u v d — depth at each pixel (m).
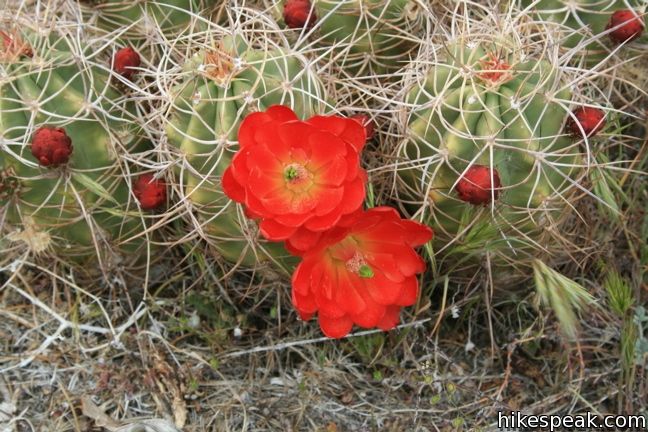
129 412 0.53
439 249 0.52
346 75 0.53
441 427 0.52
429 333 0.55
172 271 0.57
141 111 0.54
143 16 0.55
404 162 0.49
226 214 0.49
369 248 0.48
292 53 0.49
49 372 0.54
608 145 0.57
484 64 0.48
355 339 0.54
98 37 0.55
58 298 0.56
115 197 0.52
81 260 0.55
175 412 0.52
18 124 0.49
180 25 0.56
